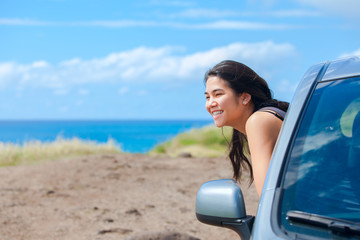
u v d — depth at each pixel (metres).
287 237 1.67
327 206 1.75
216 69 2.60
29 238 6.01
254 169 2.26
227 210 1.98
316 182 1.83
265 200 1.84
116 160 13.69
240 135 2.99
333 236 1.63
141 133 129.75
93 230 6.38
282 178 1.89
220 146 19.50
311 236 1.65
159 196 8.69
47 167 12.33
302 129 2.02
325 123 1.99
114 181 10.32
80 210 7.52
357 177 1.81
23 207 7.72
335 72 2.22
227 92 2.58
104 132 144.00
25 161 14.41
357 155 1.88
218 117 2.64
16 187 9.51
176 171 11.77
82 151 16.77
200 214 2.06
